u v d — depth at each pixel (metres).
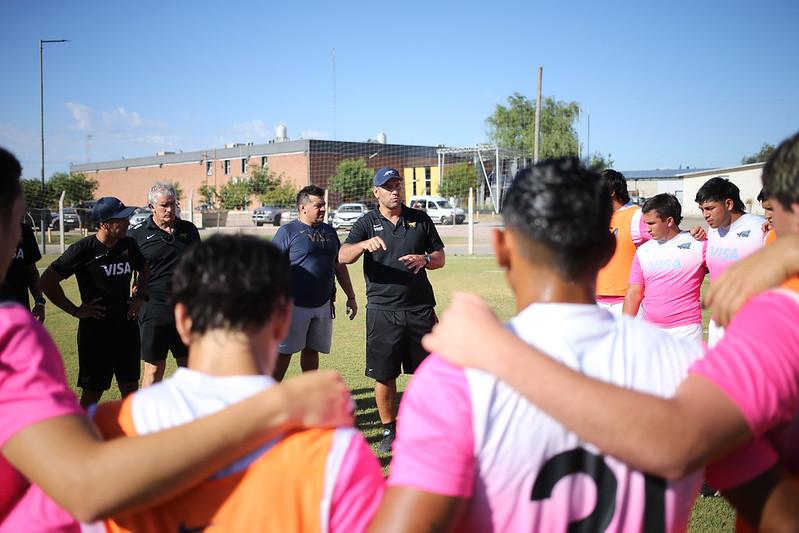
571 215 1.14
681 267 4.62
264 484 1.13
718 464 1.15
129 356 4.95
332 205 43.25
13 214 1.25
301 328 5.35
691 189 49.06
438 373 1.12
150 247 5.18
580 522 1.11
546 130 51.75
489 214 42.25
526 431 1.07
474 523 1.12
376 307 4.82
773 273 1.18
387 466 4.23
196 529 1.14
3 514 1.24
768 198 1.27
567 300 1.19
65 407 1.14
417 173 47.31
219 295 1.19
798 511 1.09
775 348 1.07
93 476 1.05
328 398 1.17
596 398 1.00
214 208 46.19
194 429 1.07
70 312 4.64
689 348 1.24
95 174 65.12
